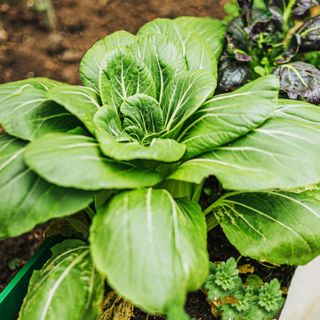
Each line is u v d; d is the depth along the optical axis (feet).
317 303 2.24
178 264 1.59
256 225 1.97
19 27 3.35
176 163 1.85
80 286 1.83
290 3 2.52
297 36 2.48
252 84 1.93
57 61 3.17
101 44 2.11
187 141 1.85
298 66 2.42
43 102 1.89
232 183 1.66
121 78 1.95
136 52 2.06
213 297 1.99
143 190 1.73
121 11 3.49
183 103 1.93
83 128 1.87
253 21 2.46
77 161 1.63
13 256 2.49
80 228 2.19
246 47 2.49
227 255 2.35
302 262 1.93
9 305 2.10
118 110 1.95
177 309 1.62
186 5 3.52
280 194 2.01
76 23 3.40
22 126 1.83
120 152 1.64
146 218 1.64
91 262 1.91
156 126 1.95
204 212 2.11
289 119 1.96
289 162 1.76
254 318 2.01
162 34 2.21
